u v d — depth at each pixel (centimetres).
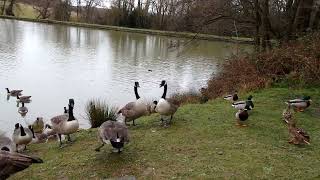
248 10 2236
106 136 877
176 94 2234
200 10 2267
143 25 8038
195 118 1264
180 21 2398
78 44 5028
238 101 1420
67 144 1108
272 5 2400
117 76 3047
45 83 2680
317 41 1825
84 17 9000
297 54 1764
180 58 4244
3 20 7894
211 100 1620
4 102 2177
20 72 2992
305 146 1007
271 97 1541
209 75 3247
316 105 1430
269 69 1852
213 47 5050
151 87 2702
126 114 1179
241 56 2158
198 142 1034
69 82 2741
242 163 890
